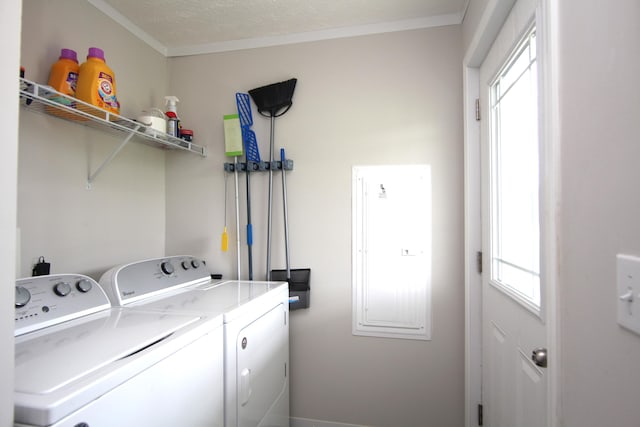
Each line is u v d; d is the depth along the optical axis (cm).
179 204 188
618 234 47
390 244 163
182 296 130
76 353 73
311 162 173
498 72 119
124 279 121
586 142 56
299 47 175
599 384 52
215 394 98
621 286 46
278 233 176
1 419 49
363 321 165
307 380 170
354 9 155
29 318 88
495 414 124
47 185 123
